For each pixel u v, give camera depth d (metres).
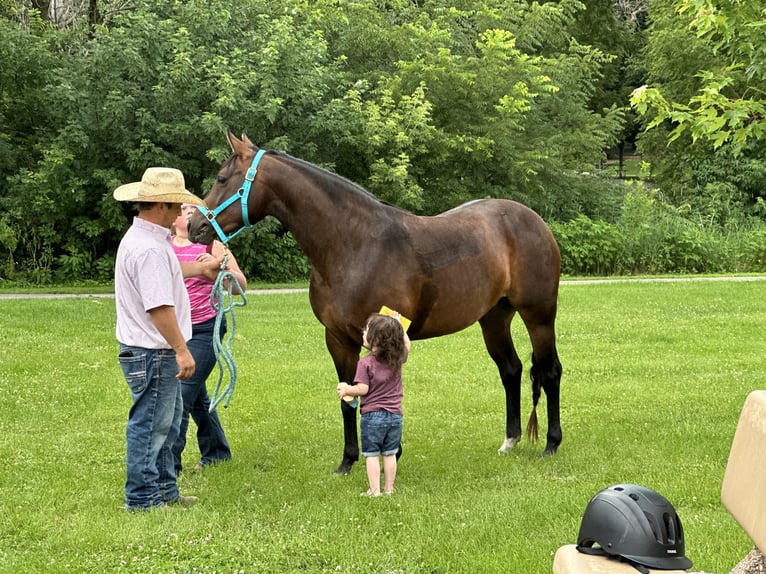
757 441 2.38
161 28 19.66
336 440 6.96
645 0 44.12
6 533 4.80
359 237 5.68
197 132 18.75
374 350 5.39
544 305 6.53
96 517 5.00
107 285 19.16
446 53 23.23
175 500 5.35
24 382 8.73
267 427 7.33
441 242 5.90
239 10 21.08
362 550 4.50
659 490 5.49
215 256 6.05
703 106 6.96
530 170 23.09
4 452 6.38
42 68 20.25
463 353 10.91
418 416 7.81
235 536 4.69
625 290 17.58
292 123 20.22
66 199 19.02
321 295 5.83
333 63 22.48
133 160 18.86
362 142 20.92
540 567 4.21
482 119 23.45
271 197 5.80
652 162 34.28
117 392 8.41
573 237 22.61
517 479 5.85
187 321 5.17
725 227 26.28
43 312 13.53
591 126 27.05
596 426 7.36
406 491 5.57
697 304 15.39
